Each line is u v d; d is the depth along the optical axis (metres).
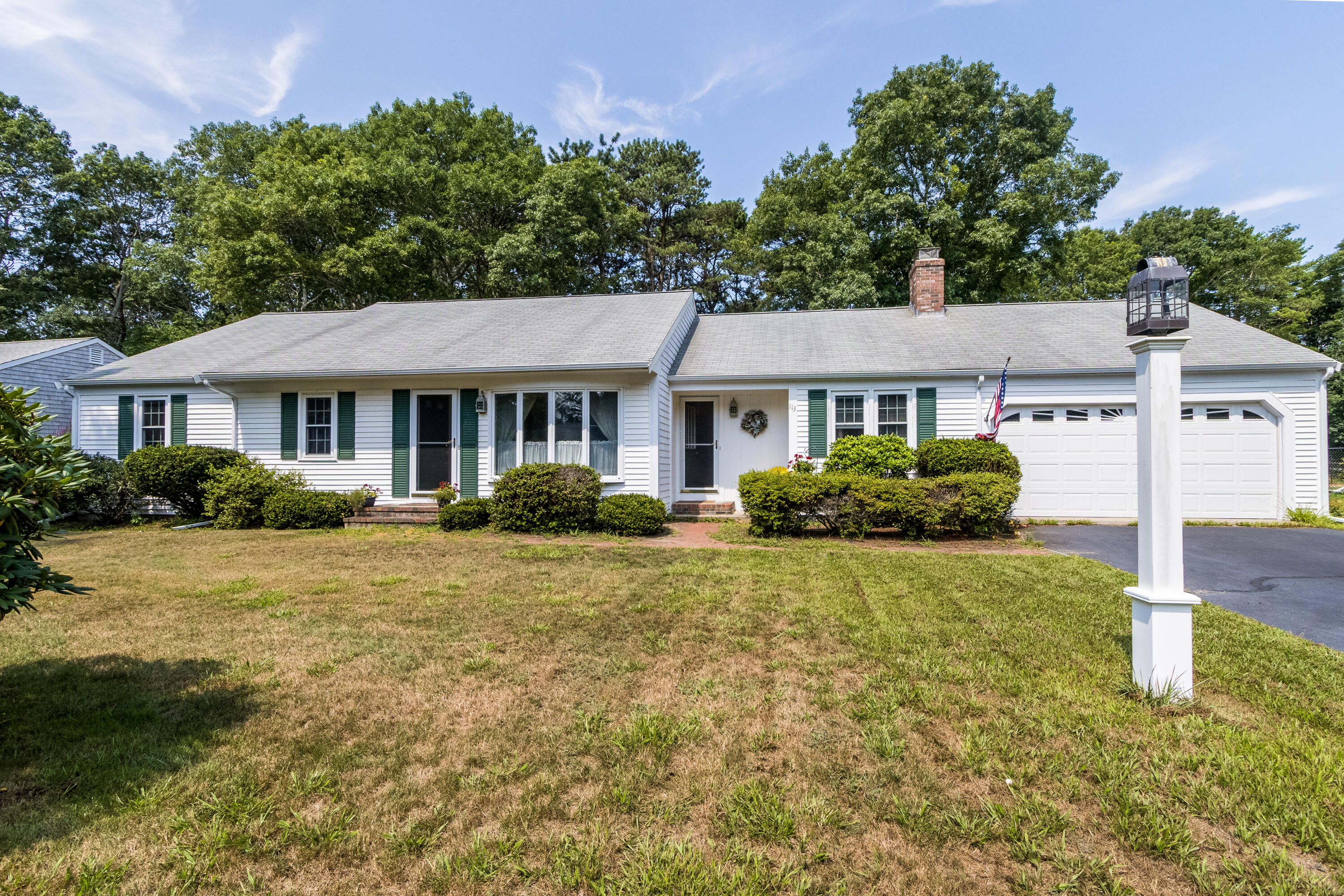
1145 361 3.47
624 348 11.03
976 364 11.39
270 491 10.69
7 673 3.75
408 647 4.21
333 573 6.66
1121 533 9.46
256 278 20.48
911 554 7.61
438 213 23.72
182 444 12.30
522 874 2.05
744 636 4.45
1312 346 31.52
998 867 2.10
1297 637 4.38
